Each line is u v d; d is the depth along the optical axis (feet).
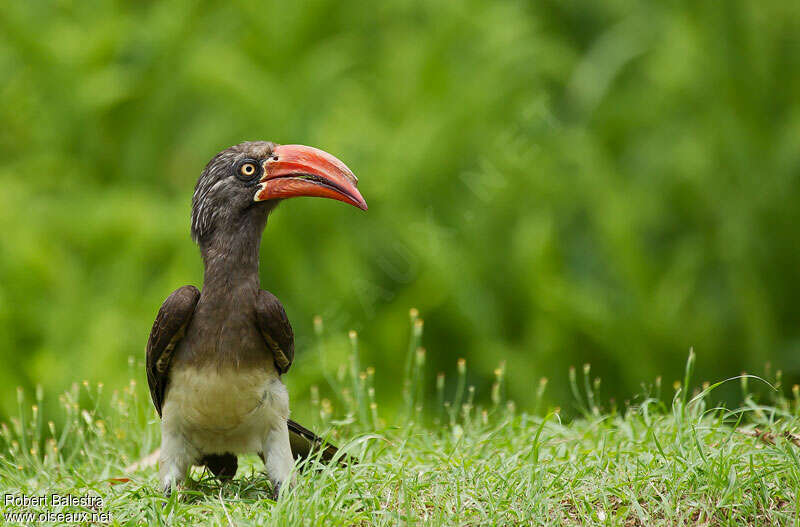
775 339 46.68
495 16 54.03
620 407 42.22
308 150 21.89
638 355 45.60
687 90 53.36
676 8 54.49
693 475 19.71
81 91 52.80
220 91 51.52
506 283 48.14
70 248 48.24
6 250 45.42
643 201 51.03
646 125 54.19
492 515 18.93
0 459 23.94
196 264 46.11
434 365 45.01
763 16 52.80
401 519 18.81
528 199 50.06
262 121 50.39
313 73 51.70
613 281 48.65
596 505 19.57
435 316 45.78
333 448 21.94
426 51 52.31
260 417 21.15
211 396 20.80
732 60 52.80
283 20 54.08
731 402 43.04
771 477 19.88
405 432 25.61
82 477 23.50
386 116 51.75
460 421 31.94
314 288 46.50
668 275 48.60
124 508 19.97
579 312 45.39
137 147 52.95
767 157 50.96
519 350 46.14
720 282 49.39
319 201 48.01
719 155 51.03
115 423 26.89
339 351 41.06
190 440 21.61
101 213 47.75
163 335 20.84
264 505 19.98
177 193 51.60
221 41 55.06
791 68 52.54
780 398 25.30
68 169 52.70
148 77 53.72
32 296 45.39
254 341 20.97
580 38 59.16
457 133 49.47
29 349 43.88
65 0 55.98
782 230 49.70
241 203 21.53
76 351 41.22
